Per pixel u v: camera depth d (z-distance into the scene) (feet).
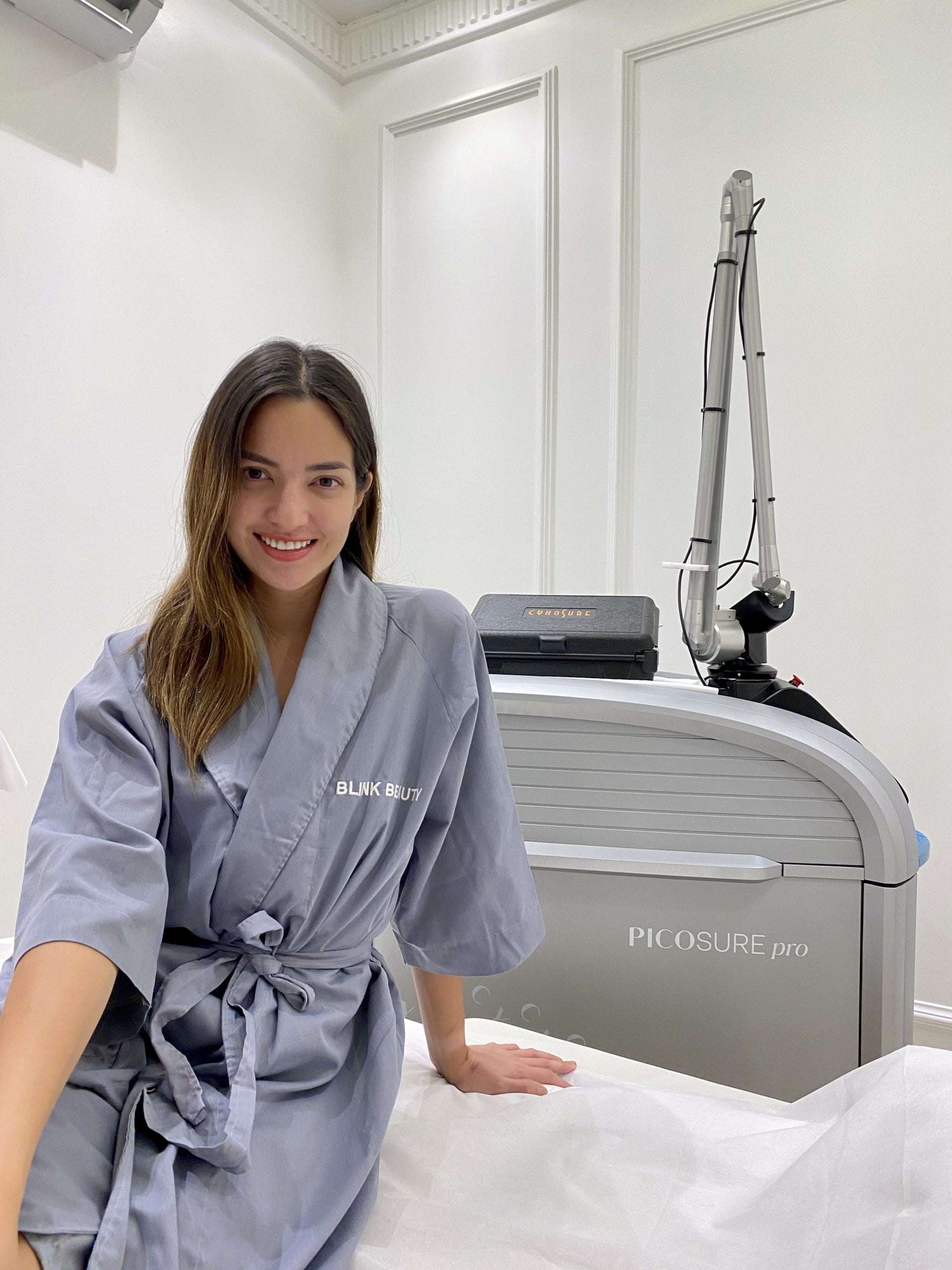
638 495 8.85
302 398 2.67
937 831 7.47
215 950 2.81
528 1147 2.83
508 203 9.65
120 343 8.23
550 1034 4.69
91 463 7.97
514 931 3.28
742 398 8.28
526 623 5.36
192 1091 2.50
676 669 8.68
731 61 8.38
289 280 10.09
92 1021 2.28
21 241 7.38
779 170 8.16
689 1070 4.49
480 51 9.82
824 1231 2.22
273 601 3.01
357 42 10.59
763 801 4.43
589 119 9.11
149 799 2.61
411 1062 3.51
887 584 7.68
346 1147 2.69
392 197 10.44
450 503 10.02
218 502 2.72
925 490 7.54
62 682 7.74
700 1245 2.39
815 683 7.97
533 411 9.48
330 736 2.83
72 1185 2.20
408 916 3.34
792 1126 2.86
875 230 7.75
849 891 4.34
